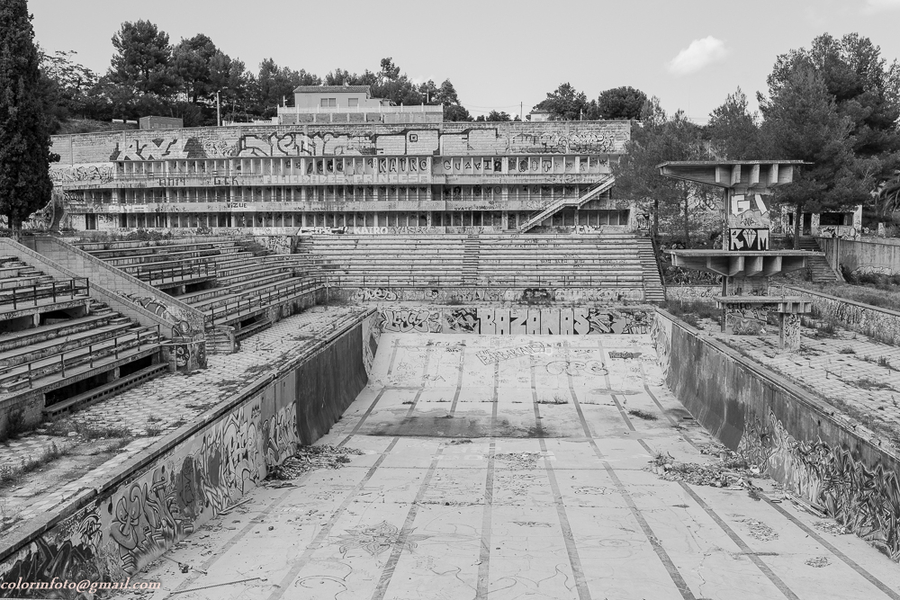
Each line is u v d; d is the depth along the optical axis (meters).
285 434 33.19
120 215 84.75
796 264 44.06
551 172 80.31
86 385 29.50
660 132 70.25
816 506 26.41
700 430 39.38
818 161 59.94
